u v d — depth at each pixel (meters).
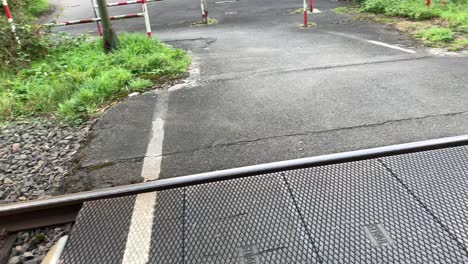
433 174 2.82
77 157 3.77
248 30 9.32
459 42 6.39
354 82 4.95
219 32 9.34
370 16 9.57
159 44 7.51
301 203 2.64
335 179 2.86
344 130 3.72
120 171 3.41
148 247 2.39
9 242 2.79
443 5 8.91
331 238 2.33
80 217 2.71
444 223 2.36
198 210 2.67
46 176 3.53
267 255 2.24
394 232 2.32
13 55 7.13
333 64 5.80
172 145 3.76
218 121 4.18
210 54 7.12
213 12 12.41
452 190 2.64
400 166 2.95
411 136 3.49
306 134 3.71
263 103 4.54
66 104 4.95
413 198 2.59
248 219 2.54
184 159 3.48
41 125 4.62
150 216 2.65
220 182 2.95
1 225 2.91
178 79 5.67
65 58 7.10
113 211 2.75
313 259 2.19
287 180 2.90
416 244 2.22
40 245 2.75
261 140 3.68
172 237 2.45
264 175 2.98
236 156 3.44
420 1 9.38
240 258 2.24
